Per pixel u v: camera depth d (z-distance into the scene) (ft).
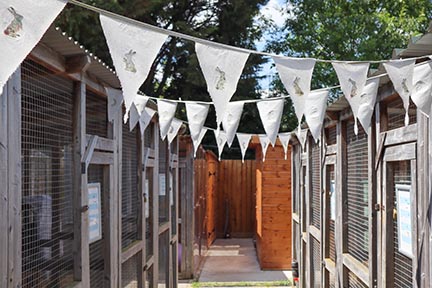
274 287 21.59
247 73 35.24
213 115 35.24
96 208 8.98
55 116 7.27
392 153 8.65
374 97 8.14
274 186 25.39
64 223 7.61
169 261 17.12
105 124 9.84
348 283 12.30
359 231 11.40
